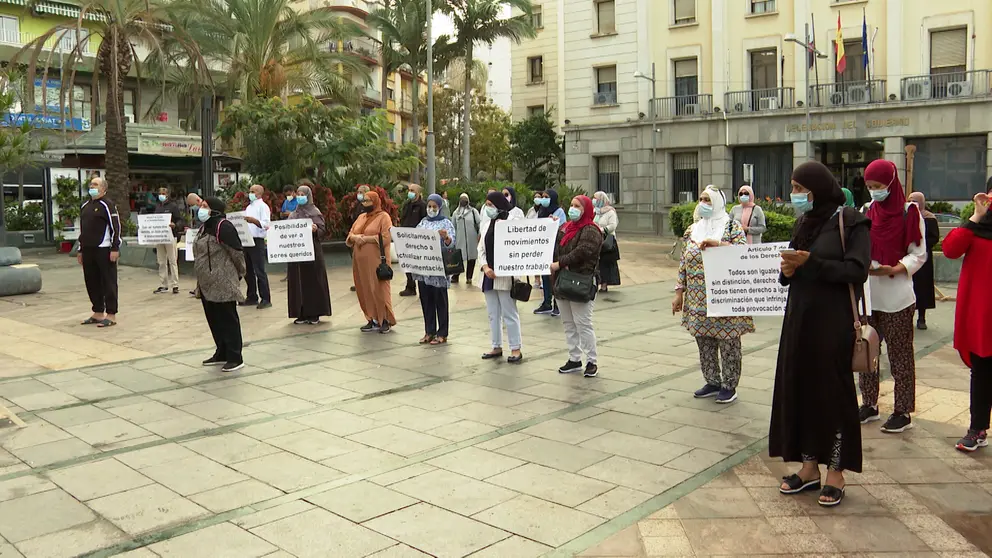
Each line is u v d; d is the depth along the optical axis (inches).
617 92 1376.7
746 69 1254.9
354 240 401.7
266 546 158.4
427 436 231.1
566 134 1432.1
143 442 227.9
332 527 167.2
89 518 173.3
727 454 211.2
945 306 468.4
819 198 173.6
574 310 300.0
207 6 1067.3
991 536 157.8
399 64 1432.1
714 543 156.7
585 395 275.9
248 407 265.9
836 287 172.1
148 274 689.6
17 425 245.1
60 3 1302.9
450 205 998.4
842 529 162.1
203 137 705.0
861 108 1139.3
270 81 1105.4
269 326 429.4
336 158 735.1
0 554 155.4
